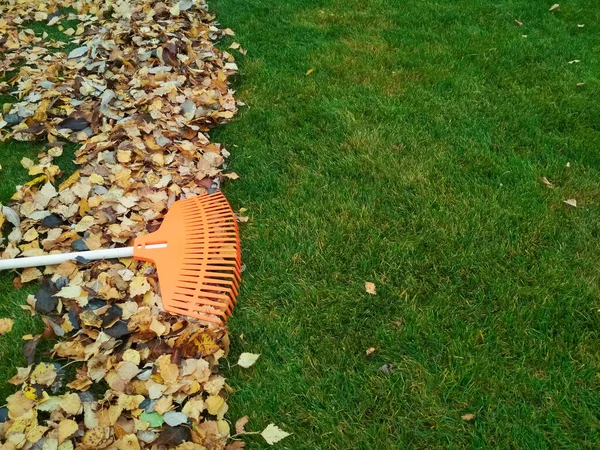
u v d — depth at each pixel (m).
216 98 2.37
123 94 2.34
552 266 1.68
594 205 1.90
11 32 2.88
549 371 1.42
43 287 1.59
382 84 2.53
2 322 1.53
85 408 1.31
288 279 1.68
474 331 1.51
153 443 1.26
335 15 3.09
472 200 1.91
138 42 2.64
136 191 1.91
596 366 1.43
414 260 1.71
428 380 1.41
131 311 1.53
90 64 2.53
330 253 1.75
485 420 1.34
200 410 1.31
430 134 2.22
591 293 1.60
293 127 2.29
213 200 1.85
